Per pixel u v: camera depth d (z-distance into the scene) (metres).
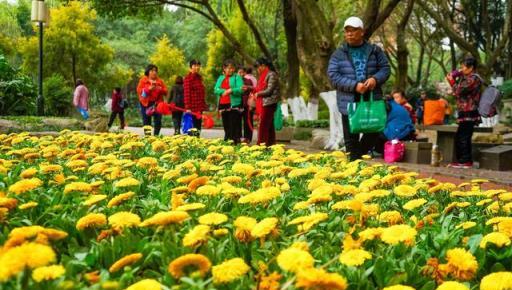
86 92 17.69
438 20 22.14
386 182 3.42
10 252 1.37
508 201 3.44
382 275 1.79
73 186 2.81
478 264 2.00
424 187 3.66
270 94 9.77
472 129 8.98
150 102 12.12
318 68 12.52
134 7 19.55
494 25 29.00
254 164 5.03
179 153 5.95
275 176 3.89
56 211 2.56
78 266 1.76
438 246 2.17
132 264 1.77
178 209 2.22
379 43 35.34
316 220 2.01
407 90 31.50
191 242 1.82
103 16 19.47
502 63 29.69
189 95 11.66
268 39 36.03
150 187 3.38
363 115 6.52
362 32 6.73
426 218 2.72
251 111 11.99
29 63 35.59
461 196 3.57
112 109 18.22
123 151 5.77
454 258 1.81
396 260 1.96
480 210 3.24
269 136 9.95
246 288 1.59
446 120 19.75
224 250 1.97
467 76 8.88
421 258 2.02
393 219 2.56
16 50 36.66
